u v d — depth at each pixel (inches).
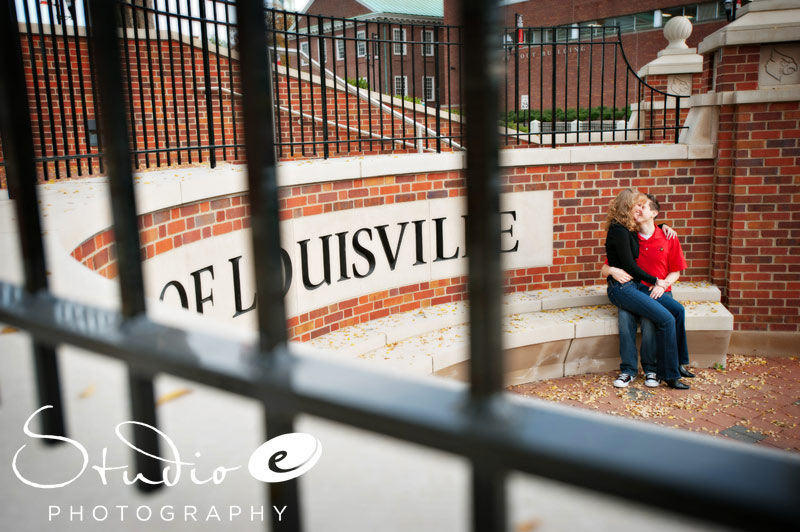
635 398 223.6
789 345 260.2
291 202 201.2
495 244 15.5
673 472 12.3
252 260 21.0
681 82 331.6
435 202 249.4
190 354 22.8
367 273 232.7
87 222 105.7
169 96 298.0
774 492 11.4
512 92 1115.9
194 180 160.4
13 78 31.7
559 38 1204.5
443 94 816.9
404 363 208.4
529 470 14.3
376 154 266.5
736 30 241.4
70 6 208.1
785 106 245.8
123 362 25.0
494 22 14.6
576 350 247.4
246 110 20.2
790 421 203.0
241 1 19.6
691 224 269.0
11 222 94.6
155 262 146.1
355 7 1422.2
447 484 26.3
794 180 249.9
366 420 17.0
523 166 258.2
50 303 32.3
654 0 1109.1
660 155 262.7
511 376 239.5
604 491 13.2
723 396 223.1
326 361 20.8
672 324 226.2
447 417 15.8
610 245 237.1
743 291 260.1
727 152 256.8
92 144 280.5
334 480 27.1
